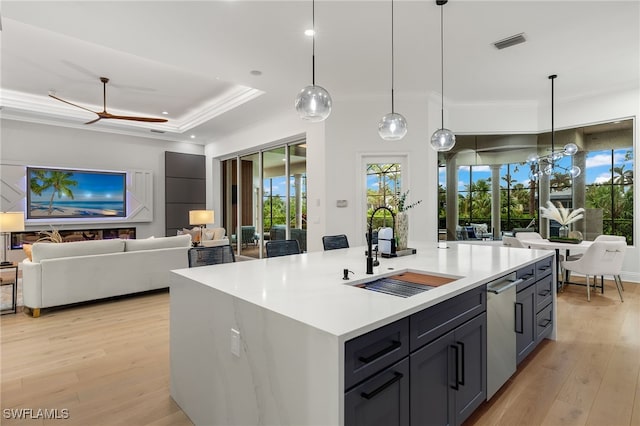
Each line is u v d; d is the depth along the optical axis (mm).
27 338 3119
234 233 8398
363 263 2490
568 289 4879
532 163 5371
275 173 7090
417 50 3859
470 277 1985
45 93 5703
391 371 1315
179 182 8305
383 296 1582
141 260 4484
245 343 1517
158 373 2475
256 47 3750
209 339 1775
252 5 2971
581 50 3906
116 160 7570
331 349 1112
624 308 3986
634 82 4961
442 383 1626
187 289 1975
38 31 3670
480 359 1951
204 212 6777
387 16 3162
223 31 3406
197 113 6844
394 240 2764
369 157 5449
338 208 5430
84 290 4023
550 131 5840
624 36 3578
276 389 1349
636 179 5105
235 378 1585
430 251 3133
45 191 6695
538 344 2914
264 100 5496
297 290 1685
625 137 5262
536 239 5387
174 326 2113
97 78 5027
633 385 2297
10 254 6340
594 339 3096
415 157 5312
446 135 3453
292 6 2988
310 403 1194
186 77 5000
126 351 2848
